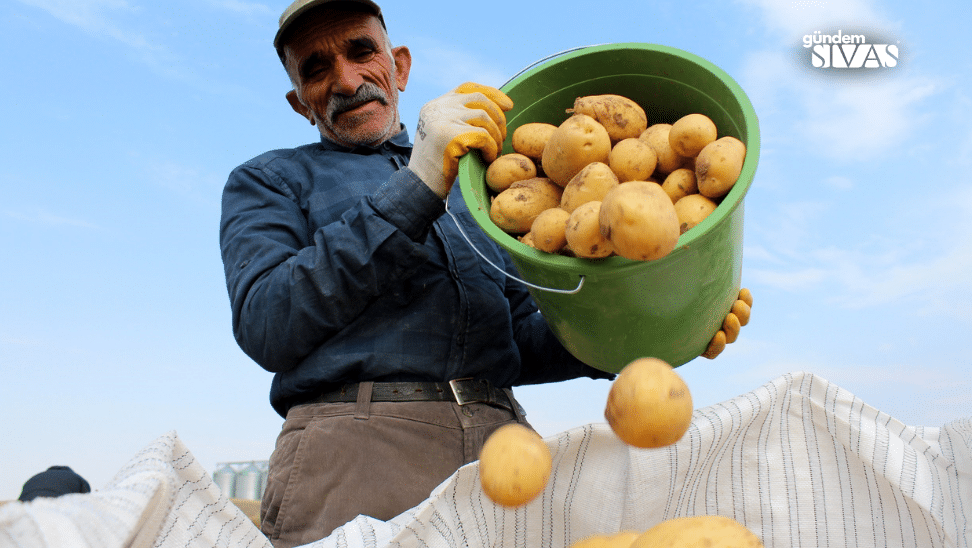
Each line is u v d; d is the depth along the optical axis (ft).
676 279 3.44
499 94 4.35
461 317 4.83
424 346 4.67
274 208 5.11
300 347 4.47
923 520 2.59
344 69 5.52
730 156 3.45
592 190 3.43
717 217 3.28
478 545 2.50
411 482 4.25
